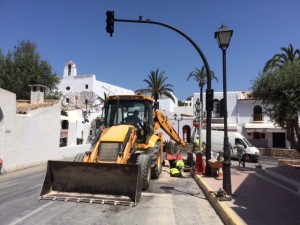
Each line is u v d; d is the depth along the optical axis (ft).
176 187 38.40
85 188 28.86
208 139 45.88
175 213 25.81
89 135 117.39
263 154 124.57
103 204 27.50
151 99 43.80
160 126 52.54
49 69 115.85
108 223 22.45
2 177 49.01
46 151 71.36
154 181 42.60
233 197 29.55
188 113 204.03
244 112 141.28
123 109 41.88
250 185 37.32
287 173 43.42
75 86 179.32
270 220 21.67
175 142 61.98
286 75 58.18
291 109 57.06
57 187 29.50
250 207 25.54
